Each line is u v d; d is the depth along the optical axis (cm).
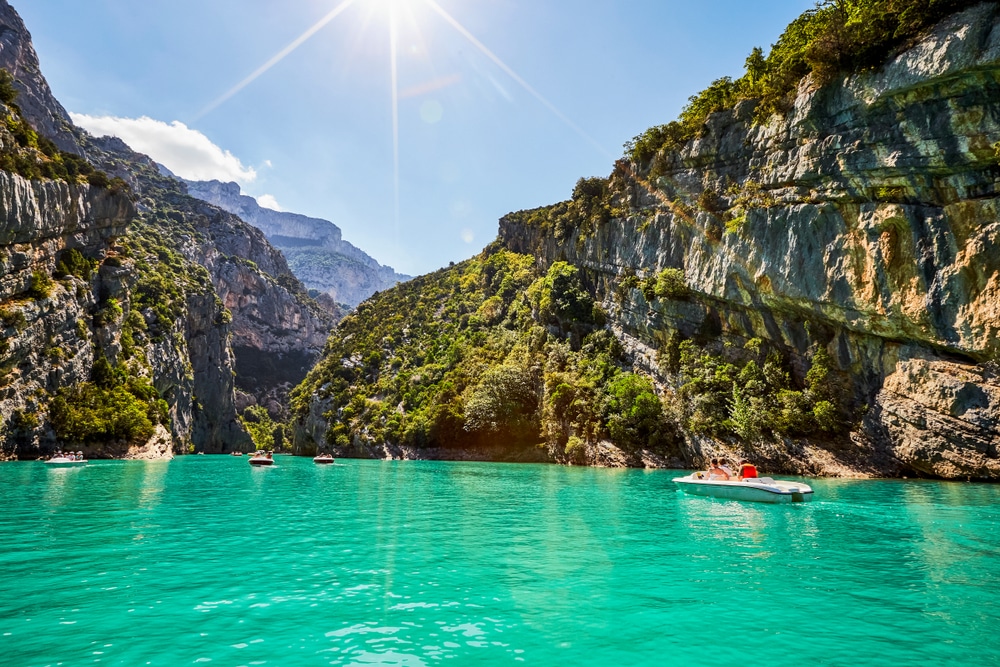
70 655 703
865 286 3416
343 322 12875
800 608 900
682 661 703
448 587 1011
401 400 8075
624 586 1020
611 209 6272
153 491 2517
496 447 6062
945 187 3133
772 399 3866
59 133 12625
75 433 5694
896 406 3297
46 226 6141
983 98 2947
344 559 1212
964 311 2972
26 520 1647
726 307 4538
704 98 5259
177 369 9338
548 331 6700
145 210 15088
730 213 4438
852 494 2392
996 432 2852
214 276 15788
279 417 16438
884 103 3356
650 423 4450
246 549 1297
